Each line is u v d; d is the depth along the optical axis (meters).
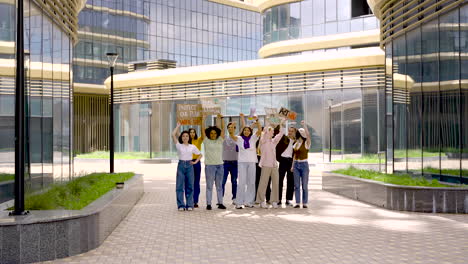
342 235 9.20
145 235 9.30
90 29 58.97
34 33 12.70
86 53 58.41
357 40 39.34
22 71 7.84
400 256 7.49
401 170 17.11
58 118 15.01
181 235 9.28
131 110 44.88
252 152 12.96
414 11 16.05
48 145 13.88
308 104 34.78
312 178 24.12
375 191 13.61
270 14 43.59
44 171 13.42
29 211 7.99
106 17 60.69
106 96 58.84
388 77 18.56
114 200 9.95
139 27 64.75
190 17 71.94
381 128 32.12
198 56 72.81
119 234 9.40
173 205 13.82
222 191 13.09
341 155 33.41
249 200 13.15
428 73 15.19
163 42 68.00
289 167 13.39
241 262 7.19
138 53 64.44
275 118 13.01
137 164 38.84
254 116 12.98
